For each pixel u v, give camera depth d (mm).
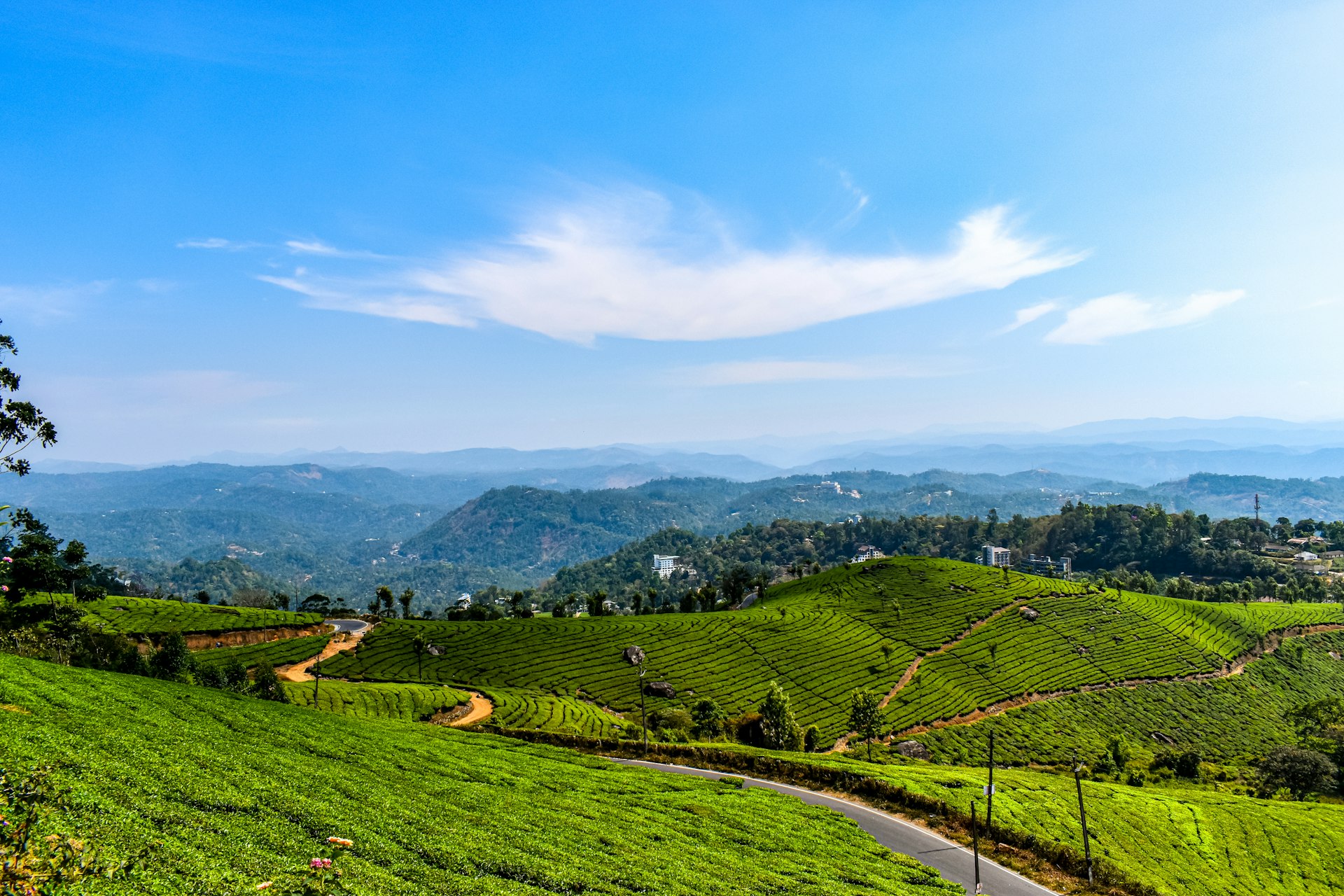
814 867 44906
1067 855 53906
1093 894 49000
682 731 105125
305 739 51750
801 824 54031
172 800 31734
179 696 55531
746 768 72188
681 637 162375
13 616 70375
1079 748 128125
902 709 133625
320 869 25297
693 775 68188
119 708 46750
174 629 134000
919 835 57125
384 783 45031
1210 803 82562
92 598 89312
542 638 159125
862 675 147250
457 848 34688
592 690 134000
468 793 46781
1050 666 158000
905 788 65188
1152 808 76750
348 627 168000
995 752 123125
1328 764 105875
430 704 107188
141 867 23016
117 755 36219
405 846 33719
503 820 42219
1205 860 66938
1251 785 112625
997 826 58312
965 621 178750
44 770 26828
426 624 168375
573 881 33969
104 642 78188
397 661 142750
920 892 43625
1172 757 119812
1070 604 191375
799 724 122250
